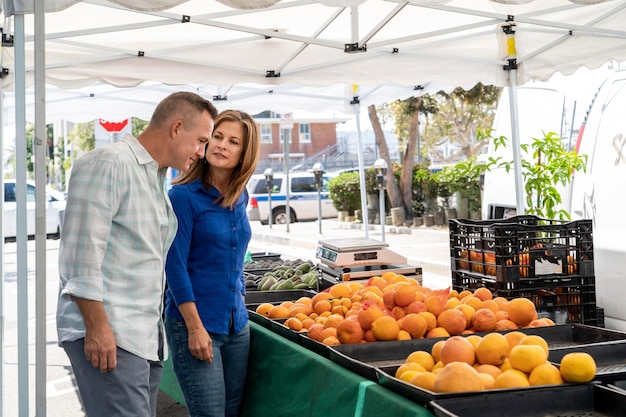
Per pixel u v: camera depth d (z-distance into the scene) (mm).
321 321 4000
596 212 6160
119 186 3070
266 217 29375
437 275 13391
